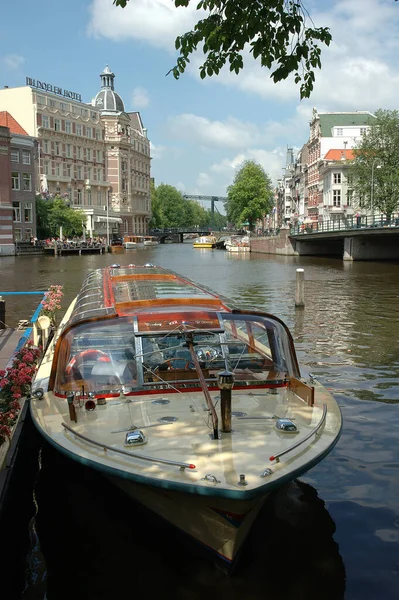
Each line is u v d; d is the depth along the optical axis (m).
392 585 4.93
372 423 8.49
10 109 78.69
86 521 6.00
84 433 5.48
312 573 5.08
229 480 4.56
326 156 77.00
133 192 105.12
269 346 6.90
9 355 11.25
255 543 5.50
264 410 5.93
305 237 56.22
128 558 5.38
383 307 20.36
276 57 7.07
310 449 5.10
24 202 64.69
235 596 4.83
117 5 6.50
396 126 52.97
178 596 4.87
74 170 87.00
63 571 5.25
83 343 6.57
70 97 88.44
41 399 6.42
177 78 7.27
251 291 26.17
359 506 6.16
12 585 5.12
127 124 99.50
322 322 17.25
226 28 6.83
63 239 68.50
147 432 5.42
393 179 51.12
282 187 131.88
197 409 5.92
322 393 6.54
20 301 23.56
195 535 5.02
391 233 41.22
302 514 6.00
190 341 6.51
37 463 7.48
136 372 6.36
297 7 6.75
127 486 5.26
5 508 5.88
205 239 94.38
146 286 9.16
